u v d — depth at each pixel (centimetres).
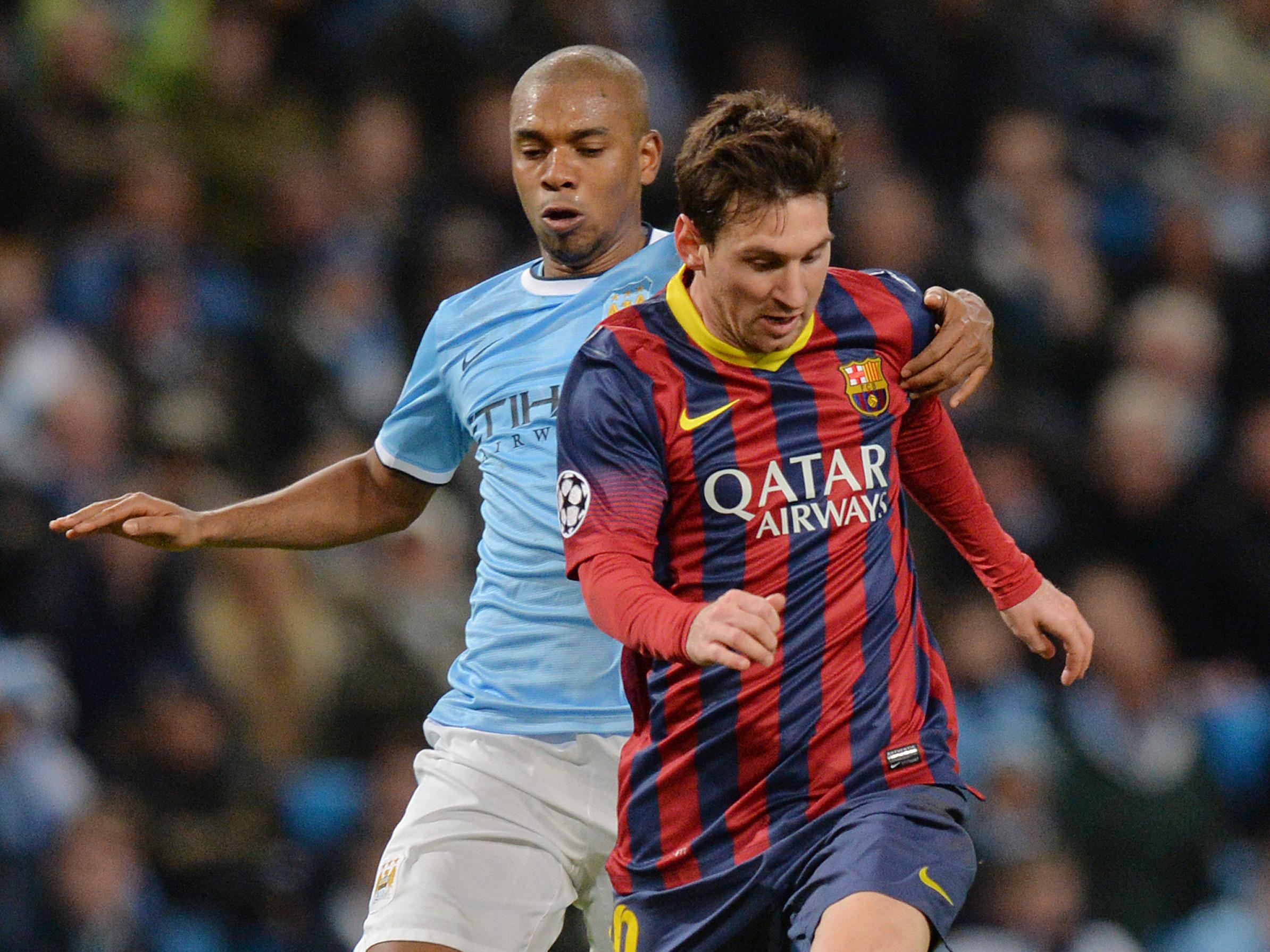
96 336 3200
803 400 1323
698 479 1309
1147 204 4459
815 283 1274
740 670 1158
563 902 1580
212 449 3156
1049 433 3656
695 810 1327
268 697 2908
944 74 4359
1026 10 4550
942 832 1296
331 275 3547
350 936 2717
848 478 1324
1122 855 3078
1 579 2877
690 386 1314
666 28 4294
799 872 1305
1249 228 4534
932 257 3891
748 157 1249
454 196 3828
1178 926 3100
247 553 2936
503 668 1591
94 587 2858
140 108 3712
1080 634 1461
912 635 1349
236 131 3747
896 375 1362
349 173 3766
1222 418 4081
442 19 3919
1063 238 4162
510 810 1571
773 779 1309
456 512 3184
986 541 1456
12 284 3178
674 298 1335
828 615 1310
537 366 1595
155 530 1567
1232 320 4203
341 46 4003
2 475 2928
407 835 1592
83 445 3002
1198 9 4934
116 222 3412
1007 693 3128
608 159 1587
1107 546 3669
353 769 2886
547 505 1569
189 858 2728
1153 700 3167
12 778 2655
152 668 2850
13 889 2606
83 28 3644
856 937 1222
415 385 1673
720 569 1313
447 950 1537
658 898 1345
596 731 1570
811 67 4362
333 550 3058
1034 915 2925
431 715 1656
